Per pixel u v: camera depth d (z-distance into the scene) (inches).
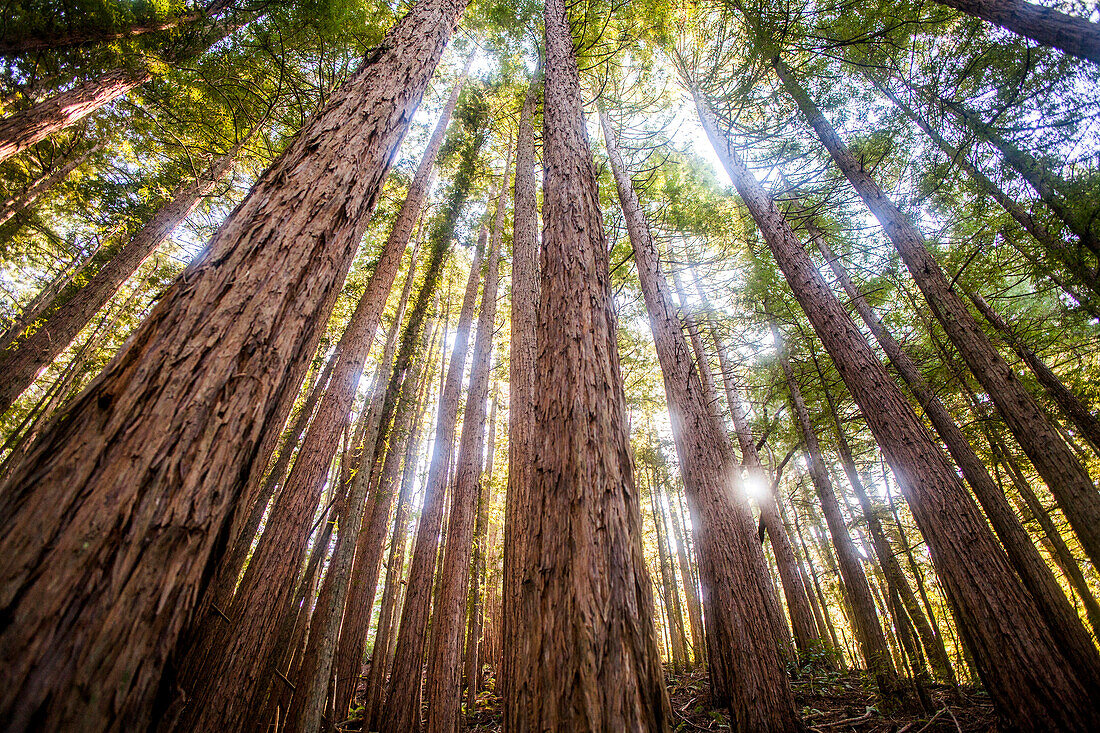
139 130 284.2
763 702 151.1
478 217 441.7
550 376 84.0
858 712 188.7
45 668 36.5
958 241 272.7
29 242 354.9
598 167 330.3
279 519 178.4
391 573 369.4
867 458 406.3
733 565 177.2
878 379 175.0
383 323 432.8
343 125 95.0
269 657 182.2
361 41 250.2
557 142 127.3
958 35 215.0
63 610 38.9
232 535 54.4
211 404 54.4
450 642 213.8
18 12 181.9
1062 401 250.1
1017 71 199.2
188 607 47.3
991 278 263.1
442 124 367.2
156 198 336.2
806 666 226.7
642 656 55.6
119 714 39.5
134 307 371.9
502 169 476.1
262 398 59.3
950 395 301.9
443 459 283.7
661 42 318.0
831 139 253.4
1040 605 173.0
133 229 344.5
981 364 203.3
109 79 216.7
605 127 334.6
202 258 65.5
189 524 48.4
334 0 220.2
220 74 237.9
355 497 230.1
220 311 61.1
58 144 296.2
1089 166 189.2
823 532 610.5
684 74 343.0
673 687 309.0
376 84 108.1
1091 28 113.8
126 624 41.8
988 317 272.7
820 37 221.3
